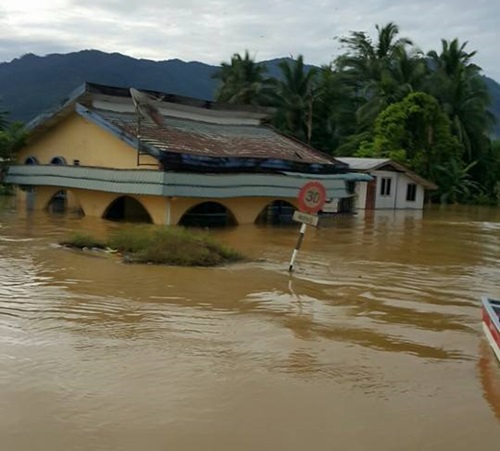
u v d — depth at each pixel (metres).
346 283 13.45
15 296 11.01
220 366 7.77
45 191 27.95
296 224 25.84
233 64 58.91
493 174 55.19
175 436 5.87
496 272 15.78
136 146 23.89
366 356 8.45
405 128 44.91
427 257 17.97
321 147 58.56
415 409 6.72
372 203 37.72
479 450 5.86
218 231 22.34
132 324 9.48
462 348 8.97
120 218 25.55
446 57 55.41
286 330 9.52
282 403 6.71
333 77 58.53
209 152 25.22
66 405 6.43
